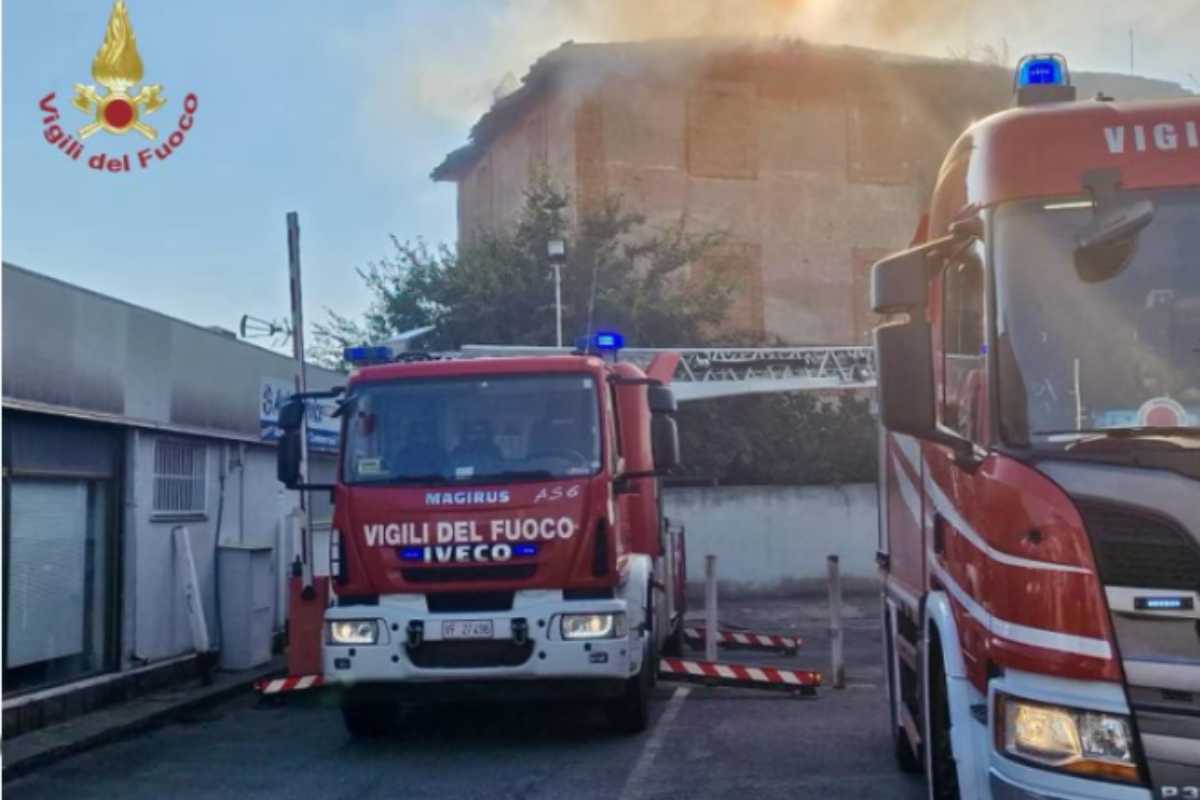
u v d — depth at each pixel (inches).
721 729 442.6
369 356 452.4
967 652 227.3
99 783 384.8
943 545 254.5
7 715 432.5
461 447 415.5
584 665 396.2
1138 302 214.7
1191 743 185.8
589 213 1181.7
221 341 622.2
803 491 1067.9
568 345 1120.2
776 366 818.8
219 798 360.2
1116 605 191.0
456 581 402.0
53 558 486.0
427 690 402.6
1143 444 202.1
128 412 526.3
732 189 1293.1
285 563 700.7
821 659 663.1
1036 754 194.5
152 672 538.6
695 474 1114.7
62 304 473.7
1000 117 233.1
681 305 1139.9
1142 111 225.8
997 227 222.7
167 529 567.8
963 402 238.7
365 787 367.6
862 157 1333.7
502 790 356.5
